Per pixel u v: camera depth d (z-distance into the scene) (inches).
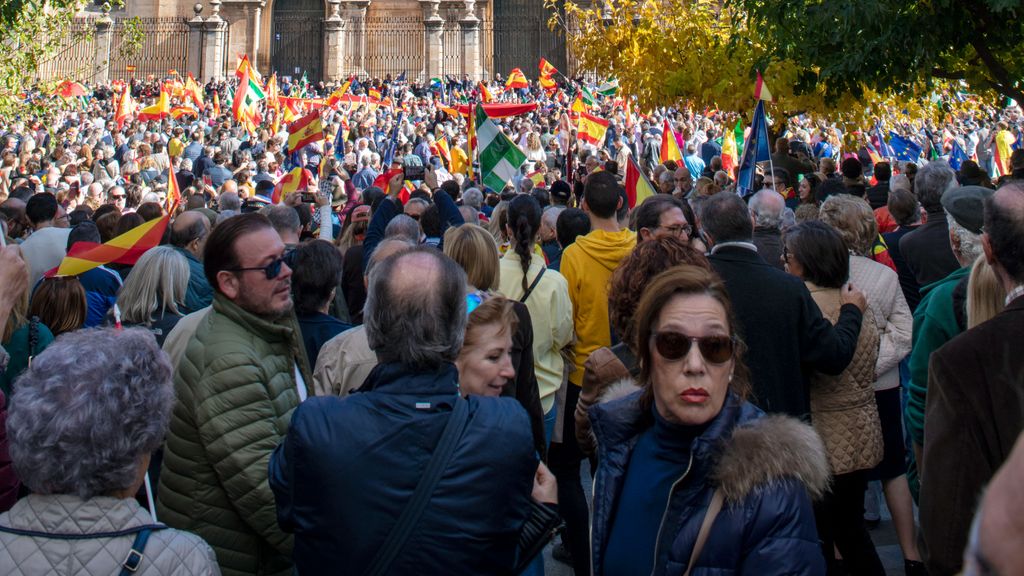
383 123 1386.6
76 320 242.8
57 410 112.9
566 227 301.9
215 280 169.9
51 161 888.3
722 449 120.8
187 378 163.6
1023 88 490.3
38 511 113.2
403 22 1975.9
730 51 581.9
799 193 551.5
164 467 166.4
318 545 125.3
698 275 130.7
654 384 131.0
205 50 1967.3
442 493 124.6
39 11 724.0
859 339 218.2
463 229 221.5
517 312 210.2
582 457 252.7
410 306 131.0
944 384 131.1
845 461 212.8
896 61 437.7
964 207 200.7
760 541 115.3
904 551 237.8
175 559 114.3
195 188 621.9
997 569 56.6
